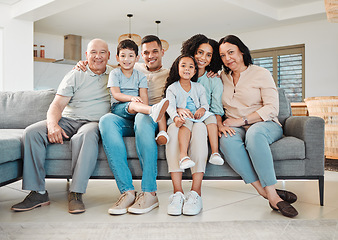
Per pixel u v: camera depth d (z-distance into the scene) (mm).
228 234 1630
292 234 1624
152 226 1749
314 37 7242
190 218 1904
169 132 2107
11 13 5820
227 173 2182
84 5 6043
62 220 1870
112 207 1995
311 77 7332
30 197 2123
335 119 3760
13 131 2568
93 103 2406
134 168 2188
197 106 2277
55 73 8062
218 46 2428
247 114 2305
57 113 2232
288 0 6367
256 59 8164
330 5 2881
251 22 7219
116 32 8078
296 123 2303
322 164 2146
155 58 2576
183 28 7727
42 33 8195
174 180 2082
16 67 5895
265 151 1984
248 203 2246
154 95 2533
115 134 2074
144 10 6348
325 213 1985
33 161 2086
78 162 2049
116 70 2355
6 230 1688
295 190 2633
